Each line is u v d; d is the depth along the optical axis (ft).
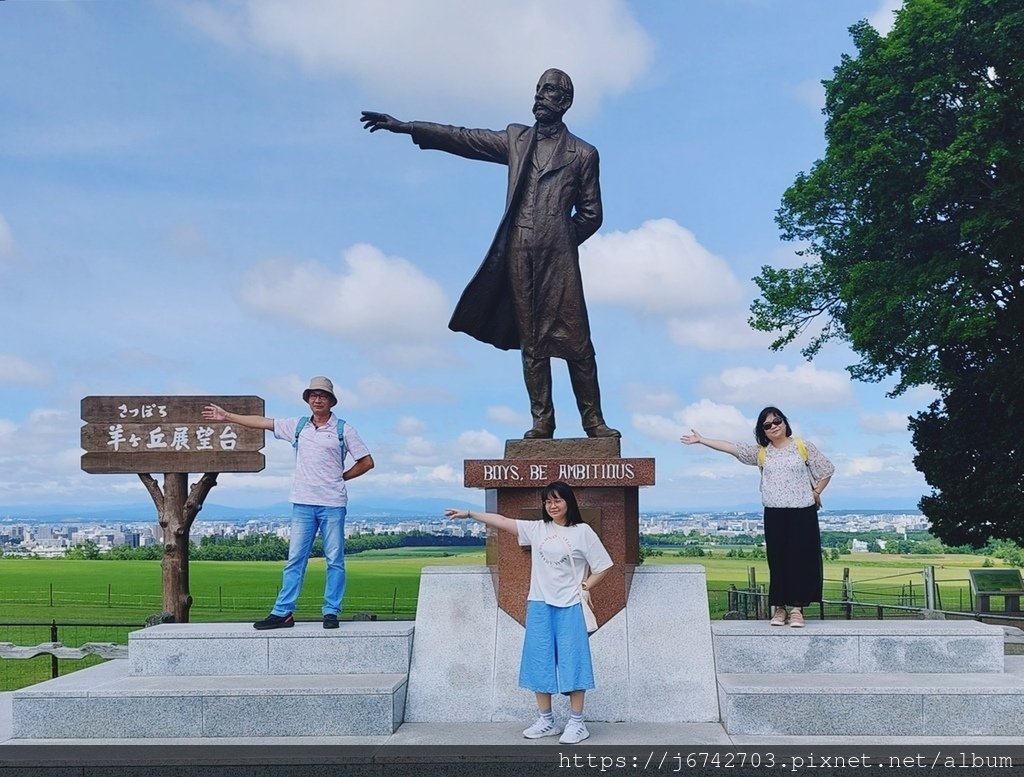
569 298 24.00
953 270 54.44
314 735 19.69
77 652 29.58
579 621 18.63
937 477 62.34
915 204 51.90
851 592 49.73
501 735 19.60
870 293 57.52
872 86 55.57
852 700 19.10
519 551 22.12
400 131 25.00
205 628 22.77
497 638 21.95
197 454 33.37
